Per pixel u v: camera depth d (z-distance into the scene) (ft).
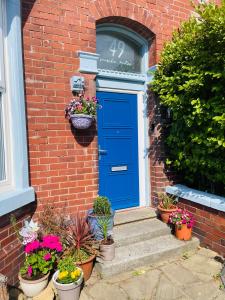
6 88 10.41
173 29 15.57
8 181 10.52
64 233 11.15
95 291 9.99
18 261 10.15
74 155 12.75
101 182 14.89
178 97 13.29
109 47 15.16
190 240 13.08
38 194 11.94
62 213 12.51
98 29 14.47
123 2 13.89
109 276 10.88
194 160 13.50
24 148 10.87
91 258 10.58
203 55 12.21
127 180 15.80
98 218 11.95
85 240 10.89
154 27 14.99
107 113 15.02
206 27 11.71
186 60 13.41
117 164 15.44
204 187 14.53
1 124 10.27
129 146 15.83
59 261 9.98
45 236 10.63
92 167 13.26
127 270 11.27
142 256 11.61
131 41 15.88
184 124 13.84
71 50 12.50
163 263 11.84
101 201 12.56
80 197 12.98
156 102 15.34
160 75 14.52
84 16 12.80
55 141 12.25
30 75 11.57
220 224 12.17
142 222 14.40
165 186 15.49
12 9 10.29
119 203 15.55
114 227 13.69
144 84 15.94
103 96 14.87
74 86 12.39
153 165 15.70
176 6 15.79
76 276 9.35
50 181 12.21
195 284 10.28
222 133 11.91
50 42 12.00
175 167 15.76
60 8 12.19
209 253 12.45
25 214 11.06
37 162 11.86
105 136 14.99
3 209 9.18
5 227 9.50
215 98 12.11
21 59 10.77
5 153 10.41
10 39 10.36
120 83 15.25
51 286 9.63
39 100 11.80
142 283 10.44
